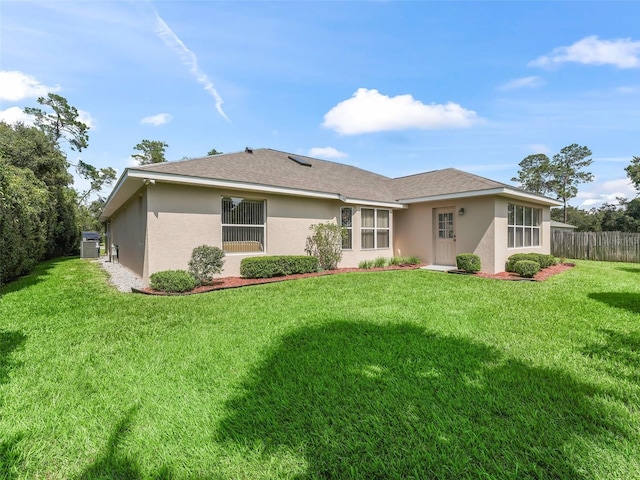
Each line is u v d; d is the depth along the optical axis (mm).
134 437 2172
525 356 3453
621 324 4598
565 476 1773
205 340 3986
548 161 41312
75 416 2404
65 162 19812
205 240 8602
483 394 2650
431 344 3803
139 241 9508
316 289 7371
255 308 5566
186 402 2590
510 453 1961
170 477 1835
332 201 11641
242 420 2344
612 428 2193
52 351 3670
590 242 16156
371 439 2109
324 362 3312
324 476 1820
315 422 2295
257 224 9789
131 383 2912
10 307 5766
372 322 4707
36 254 11539
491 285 7926
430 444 2051
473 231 11008
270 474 1835
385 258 12656
